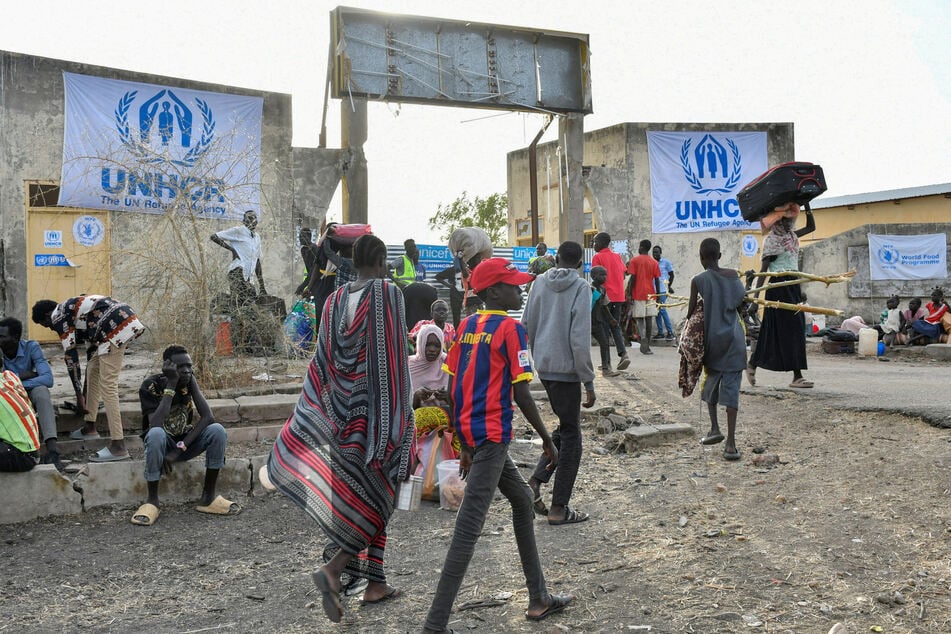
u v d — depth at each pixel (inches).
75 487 230.1
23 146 513.7
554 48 653.9
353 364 151.0
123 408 288.5
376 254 157.1
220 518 227.8
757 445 270.2
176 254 344.8
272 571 188.2
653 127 752.3
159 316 335.0
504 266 153.9
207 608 167.3
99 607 168.4
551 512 209.5
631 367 452.4
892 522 192.2
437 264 577.0
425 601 166.1
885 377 410.9
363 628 154.7
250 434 293.7
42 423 245.3
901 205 1062.4
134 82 546.3
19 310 510.9
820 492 219.3
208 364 331.9
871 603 152.3
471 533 142.6
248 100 588.1
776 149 781.3
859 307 773.3
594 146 780.6
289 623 158.7
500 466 146.9
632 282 525.3
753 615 150.3
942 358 563.8
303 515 229.3
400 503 167.5
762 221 344.5
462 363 151.9
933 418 272.8
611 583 170.1
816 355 596.1
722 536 193.2
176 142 559.8
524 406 148.4
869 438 264.1
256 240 421.1
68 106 524.4
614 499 228.2
